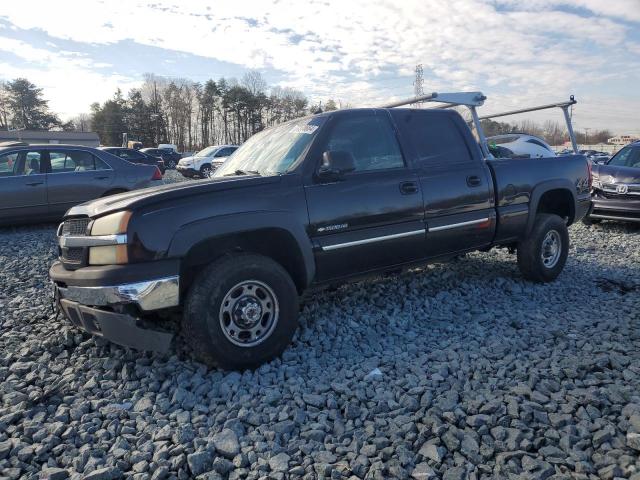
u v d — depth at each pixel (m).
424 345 3.94
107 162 10.06
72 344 4.01
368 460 2.47
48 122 86.88
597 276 5.97
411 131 4.61
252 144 4.77
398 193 4.29
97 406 3.07
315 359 3.70
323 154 3.98
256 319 3.49
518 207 5.21
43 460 2.58
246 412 2.92
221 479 2.38
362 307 4.79
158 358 3.69
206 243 3.53
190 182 3.76
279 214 3.63
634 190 9.28
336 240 3.96
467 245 4.91
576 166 5.91
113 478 2.39
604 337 3.92
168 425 2.83
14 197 9.12
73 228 3.70
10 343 4.04
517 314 4.58
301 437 2.70
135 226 3.20
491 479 2.30
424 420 2.78
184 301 3.48
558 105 7.02
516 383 3.19
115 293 3.18
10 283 5.87
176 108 85.06
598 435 2.56
